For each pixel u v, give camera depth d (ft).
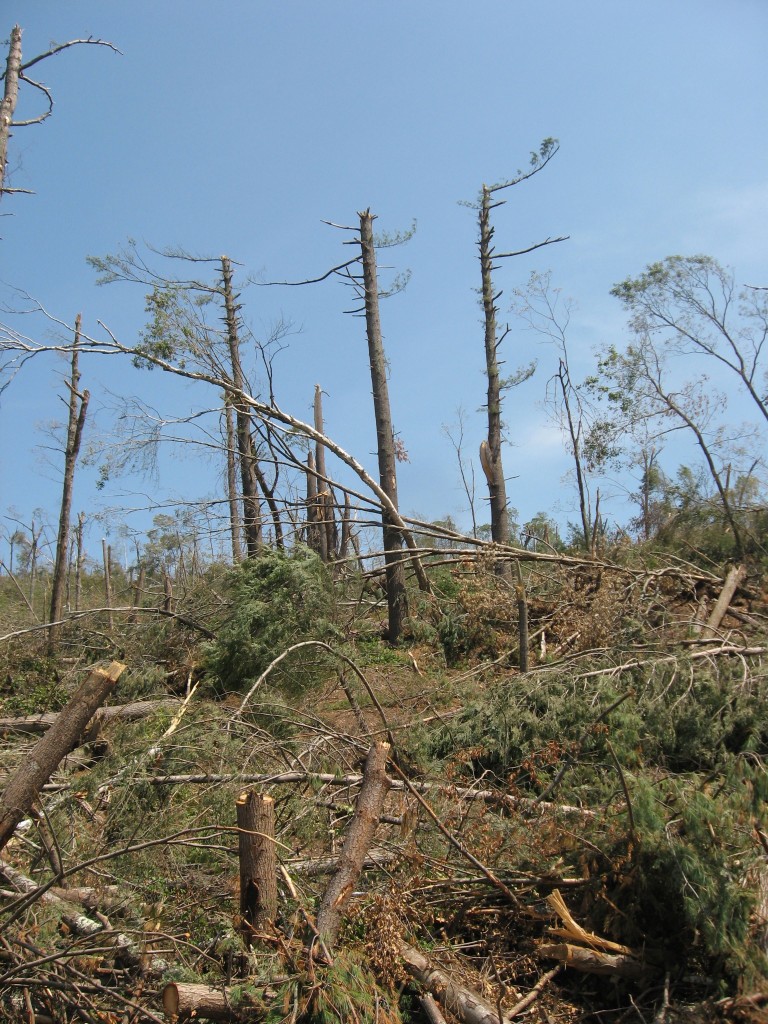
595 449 53.01
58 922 14.60
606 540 49.70
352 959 12.76
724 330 48.96
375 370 46.19
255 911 14.10
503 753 23.06
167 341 42.47
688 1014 12.91
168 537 43.65
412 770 21.33
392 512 43.93
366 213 46.37
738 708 23.68
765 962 12.84
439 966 13.97
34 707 32.78
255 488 53.47
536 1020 13.55
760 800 15.47
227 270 56.24
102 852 17.31
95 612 38.96
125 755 19.67
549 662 33.06
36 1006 13.60
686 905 13.56
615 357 50.47
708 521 48.14
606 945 14.10
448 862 16.47
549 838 15.97
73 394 48.01
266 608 34.55
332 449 44.24
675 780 17.61
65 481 47.73
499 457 53.78
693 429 46.06
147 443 43.39
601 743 20.33
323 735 21.59
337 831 18.40
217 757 19.89
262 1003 12.41
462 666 37.47
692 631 31.83
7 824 14.37
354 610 44.39
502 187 54.75
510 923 15.53
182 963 13.84
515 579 43.52
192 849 17.57
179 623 38.04
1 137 32.91
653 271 48.47
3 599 64.23
